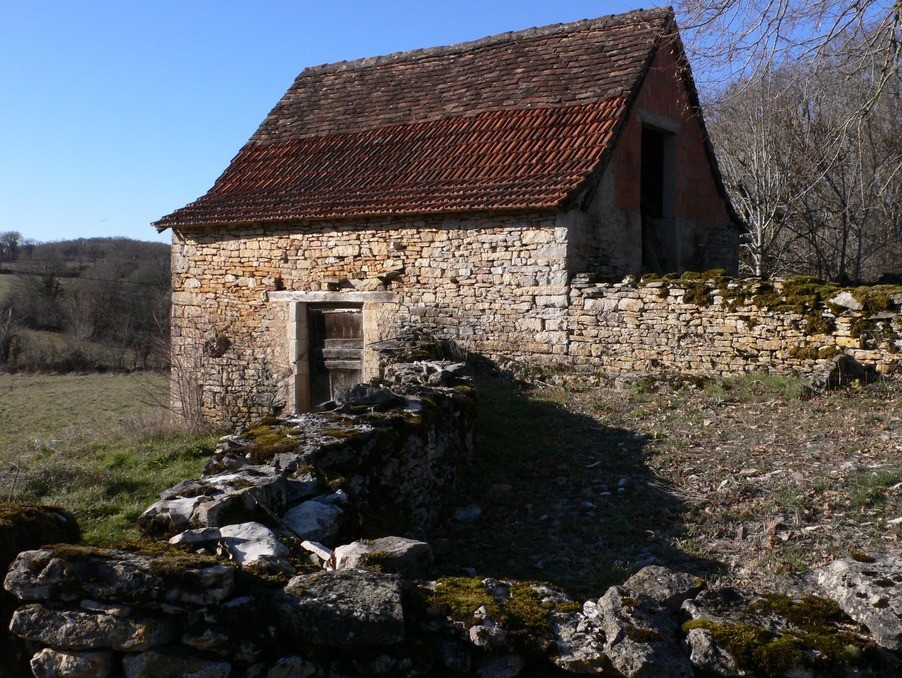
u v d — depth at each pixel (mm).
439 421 6469
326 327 12875
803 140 14492
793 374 9492
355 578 3039
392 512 5184
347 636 2840
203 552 3414
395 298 12023
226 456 4770
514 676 2887
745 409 8688
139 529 3822
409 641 2898
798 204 17125
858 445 7039
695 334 10180
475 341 11492
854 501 5676
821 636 2848
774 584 4535
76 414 17609
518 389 10570
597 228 11523
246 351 13172
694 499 6113
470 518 6188
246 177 14281
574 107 12234
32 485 7348
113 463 8695
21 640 3043
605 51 13000
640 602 2994
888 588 2932
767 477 6426
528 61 13797
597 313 10727
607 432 8289
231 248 13289
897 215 17922
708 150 14164
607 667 2812
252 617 2902
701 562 5047
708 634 2852
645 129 13062
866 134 15719
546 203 10555
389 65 15617
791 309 9617
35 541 3316
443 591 3205
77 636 2838
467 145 12625
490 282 11359
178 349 13789
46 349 30266
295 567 3443
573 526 5840
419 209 11469
